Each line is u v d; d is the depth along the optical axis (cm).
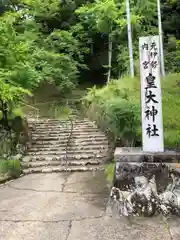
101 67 1738
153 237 318
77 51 1502
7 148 682
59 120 1056
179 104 610
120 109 618
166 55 1181
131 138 600
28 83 716
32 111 1162
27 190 489
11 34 720
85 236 324
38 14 1438
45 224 355
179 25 1475
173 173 382
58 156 690
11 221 366
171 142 486
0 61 685
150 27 1356
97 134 852
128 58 1234
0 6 1457
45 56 1261
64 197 448
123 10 1283
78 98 1391
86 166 624
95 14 1362
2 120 735
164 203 373
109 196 445
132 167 394
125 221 361
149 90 402
